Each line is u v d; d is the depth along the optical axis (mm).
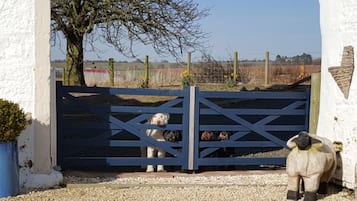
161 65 30172
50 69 8406
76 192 8062
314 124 9664
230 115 9867
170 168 10281
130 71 30312
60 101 9250
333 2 8602
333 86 8578
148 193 8109
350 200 7781
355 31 8070
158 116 9555
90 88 9359
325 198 7902
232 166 10250
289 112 10031
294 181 7738
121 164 9492
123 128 9523
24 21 8250
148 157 9695
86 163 9359
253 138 12883
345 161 8156
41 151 8352
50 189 8258
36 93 8305
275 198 7895
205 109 9789
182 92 9641
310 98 9930
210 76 28828
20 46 8258
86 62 29094
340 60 8391
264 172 9938
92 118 12273
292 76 28625
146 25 20406
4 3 8195
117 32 21047
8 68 8234
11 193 7645
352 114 8062
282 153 11594
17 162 7785
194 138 9688
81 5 21172
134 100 20969
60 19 21609
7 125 7379
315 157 7562
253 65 28906
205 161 9750
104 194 7980
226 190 8383
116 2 20359
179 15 21016
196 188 8500
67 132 9359
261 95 9922
